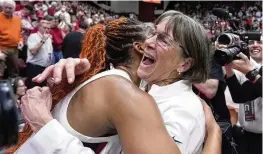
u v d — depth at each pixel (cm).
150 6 1811
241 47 151
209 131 100
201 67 101
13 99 53
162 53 96
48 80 83
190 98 98
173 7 2127
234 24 180
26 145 75
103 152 77
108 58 85
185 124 90
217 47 146
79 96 77
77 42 236
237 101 159
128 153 70
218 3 2038
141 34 89
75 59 78
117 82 76
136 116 71
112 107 73
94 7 1767
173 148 70
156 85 101
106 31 87
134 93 74
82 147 73
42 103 78
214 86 149
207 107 111
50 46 434
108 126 75
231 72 156
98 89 76
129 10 2028
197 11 2069
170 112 93
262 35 168
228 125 146
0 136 51
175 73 101
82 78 80
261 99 171
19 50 454
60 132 73
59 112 79
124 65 88
